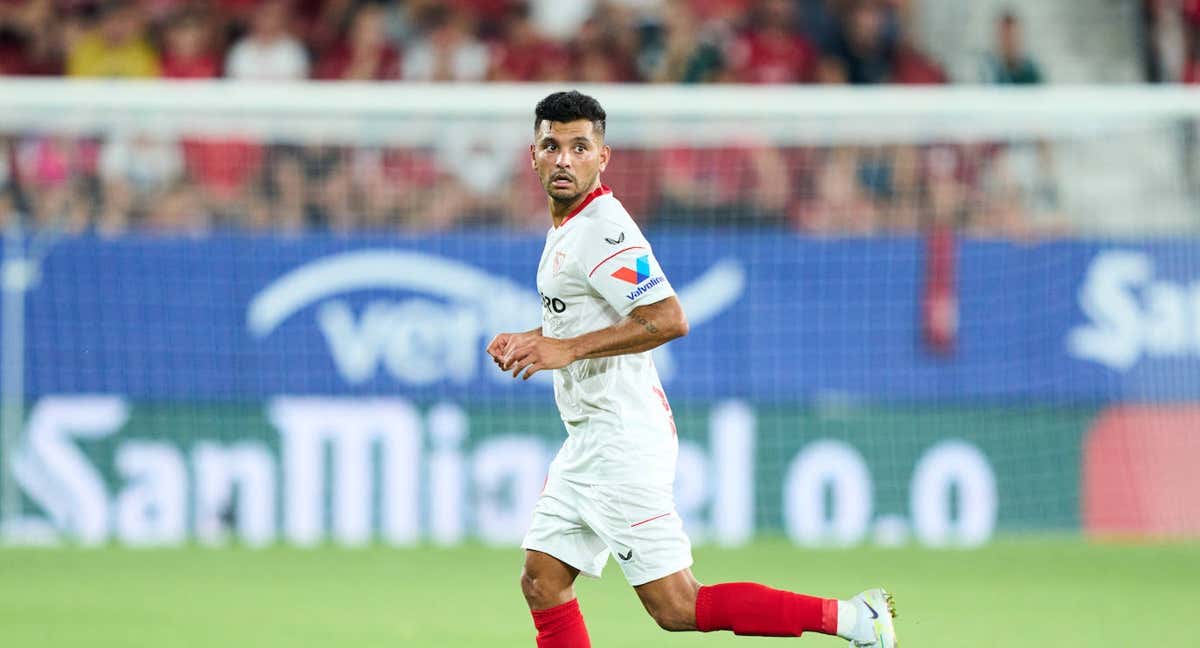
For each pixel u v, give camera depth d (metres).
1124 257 40.19
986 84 53.19
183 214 41.91
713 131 42.94
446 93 35.50
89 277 38.09
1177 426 40.16
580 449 17.70
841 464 39.53
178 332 38.28
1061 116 40.88
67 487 37.81
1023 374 40.12
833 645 24.39
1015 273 40.12
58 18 51.44
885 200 43.12
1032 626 26.69
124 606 28.30
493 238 38.94
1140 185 46.12
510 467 38.59
